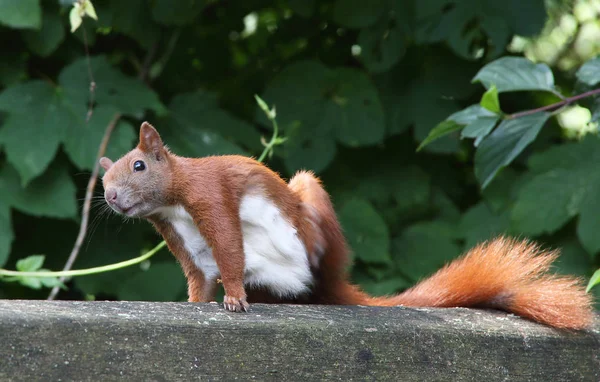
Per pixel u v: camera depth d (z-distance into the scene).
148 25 9.92
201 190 5.46
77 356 4.22
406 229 10.16
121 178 5.45
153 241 9.80
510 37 9.96
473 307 6.10
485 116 5.74
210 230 5.41
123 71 10.88
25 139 8.72
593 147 9.35
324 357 4.76
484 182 5.69
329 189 10.51
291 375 4.69
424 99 10.45
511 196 9.89
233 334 4.56
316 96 10.08
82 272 7.04
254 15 11.88
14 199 8.77
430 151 10.29
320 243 6.08
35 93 9.02
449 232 10.03
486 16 9.50
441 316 5.41
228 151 9.68
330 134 9.97
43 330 4.16
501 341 5.22
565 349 5.38
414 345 4.98
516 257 6.23
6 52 9.73
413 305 6.19
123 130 8.98
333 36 11.41
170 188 5.49
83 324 4.25
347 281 6.52
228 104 11.34
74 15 6.66
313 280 6.14
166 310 4.70
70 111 8.97
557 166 9.37
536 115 5.70
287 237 5.87
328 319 4.92
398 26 9.98
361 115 10.02
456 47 9.53
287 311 5.09
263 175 5.78
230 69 11.54
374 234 9.63
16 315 4.15
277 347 4.66
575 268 9.26
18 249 9.48
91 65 9.36
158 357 4.39
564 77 11.63
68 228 9.55
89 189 8.34
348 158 10.73
